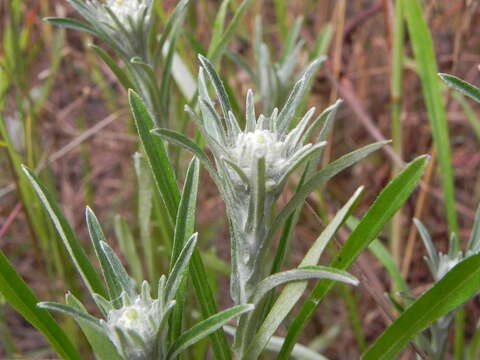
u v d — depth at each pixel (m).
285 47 0.22
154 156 0.12
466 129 0.29
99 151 0.30
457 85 0.11
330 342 0.23
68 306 0.09
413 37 0.18
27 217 0.21
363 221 0.11
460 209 0.25
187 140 0.10
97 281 0.12
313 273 0.10
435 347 0.14
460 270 0.11
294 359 0.18
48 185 0.23
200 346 0.17
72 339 0.21
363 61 0.28
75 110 0.30
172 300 0.10
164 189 0.12
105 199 0.29
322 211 0.22
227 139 0.10
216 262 0.20
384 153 0.27
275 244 0.24
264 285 0.10
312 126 0.10
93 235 0.11
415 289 0.24
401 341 0.11
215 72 0.11
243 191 0.10
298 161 0.09
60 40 0.26
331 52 0.29
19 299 0.11
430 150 0.24
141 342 0.09
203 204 0.26
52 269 0.23
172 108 0.23
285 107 0.11
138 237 0.25
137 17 0.14
